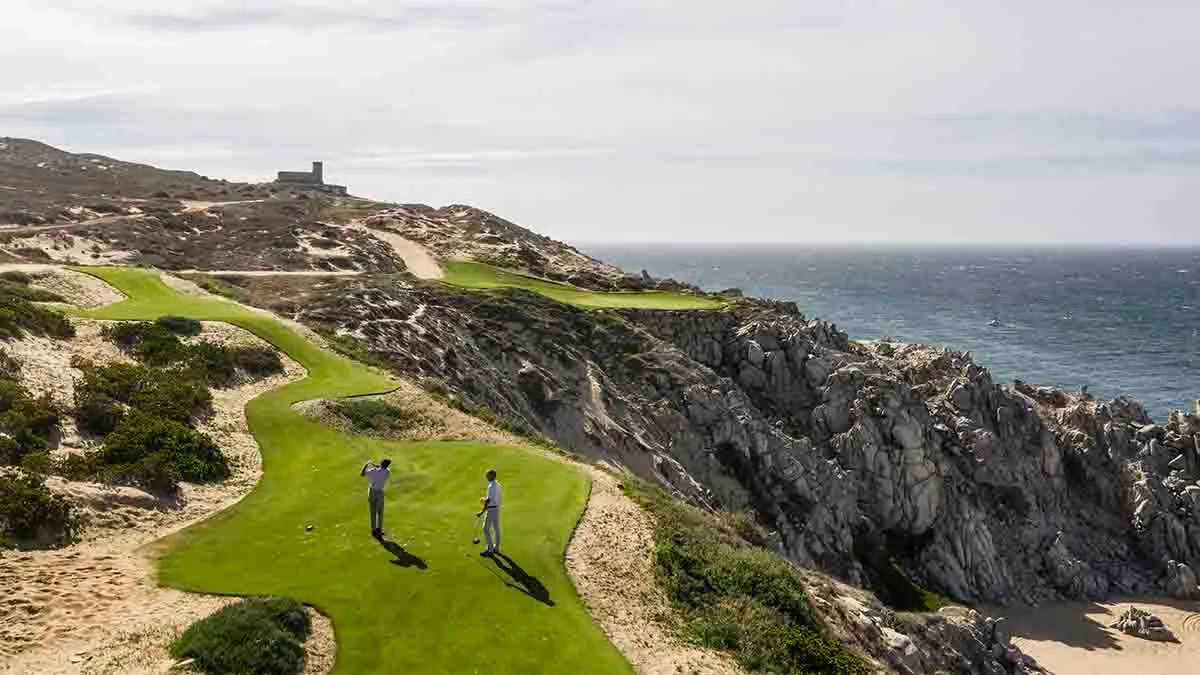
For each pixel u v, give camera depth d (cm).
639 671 1923
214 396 3491
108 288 5097
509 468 3139
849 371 6562
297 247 8462
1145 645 4947
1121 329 18125
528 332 6197
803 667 2189
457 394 4419
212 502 2569
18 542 2053
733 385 6531
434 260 8975
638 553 2545
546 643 1942
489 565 2278
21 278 4753
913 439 6097
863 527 5794
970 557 5781
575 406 5566
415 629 1934
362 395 3809
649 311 7125
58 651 1655
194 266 7150
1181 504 6231
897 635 2866
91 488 2362
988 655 3675
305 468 2953
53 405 2748
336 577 2133
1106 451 6606
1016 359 14150
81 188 12194
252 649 1717
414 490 2828
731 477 5803
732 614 2323
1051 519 6238
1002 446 6425
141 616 1834
